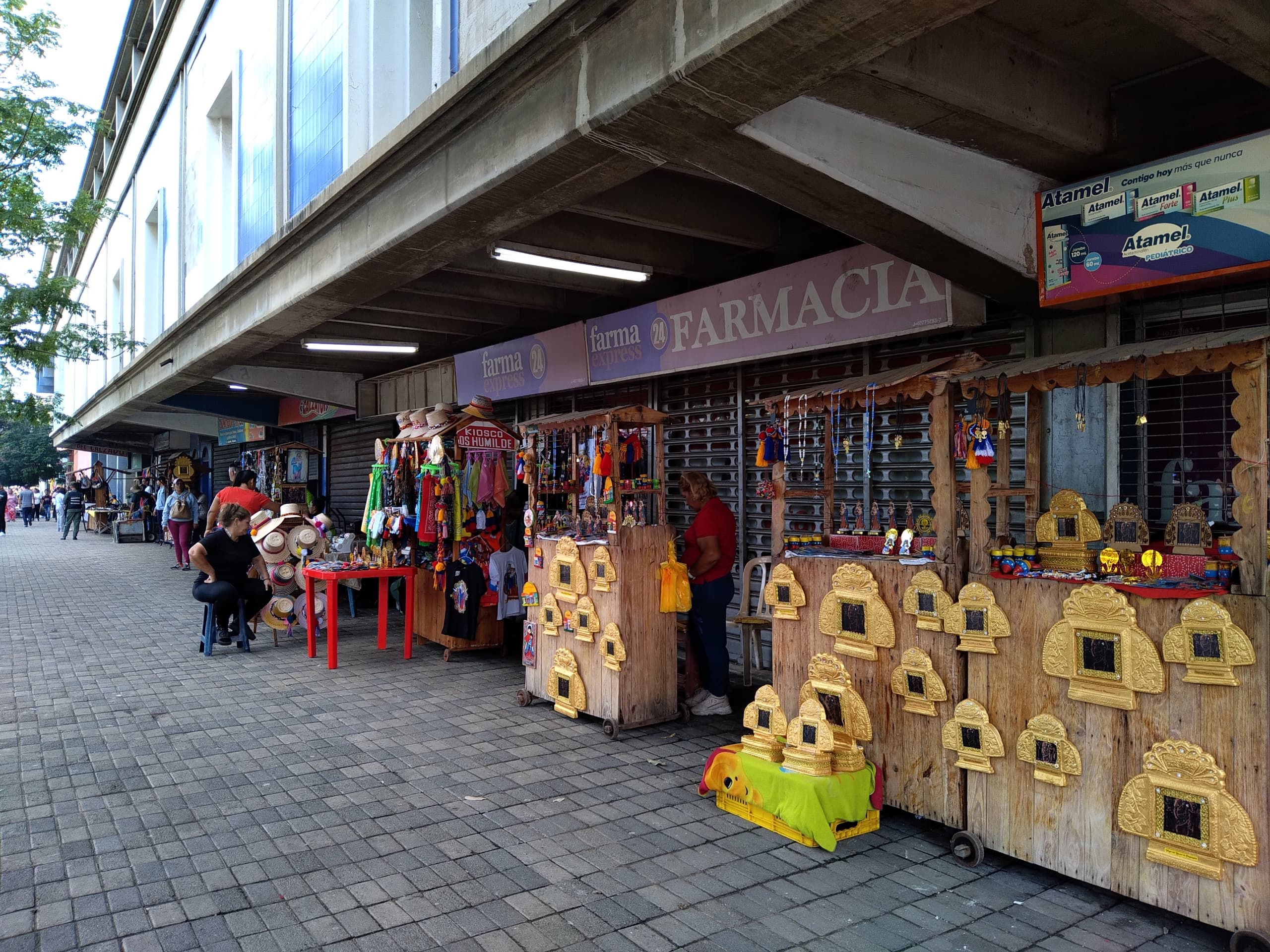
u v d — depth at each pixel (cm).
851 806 348
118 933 278
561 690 529
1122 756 287
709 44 288
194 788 411
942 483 345
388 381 1230
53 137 1145
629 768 441
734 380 685
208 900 301
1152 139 395
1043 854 309
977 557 331
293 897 304
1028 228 414
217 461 2189
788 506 643
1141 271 369
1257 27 269
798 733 359
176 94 1471
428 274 661
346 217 598
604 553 495
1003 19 337
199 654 728
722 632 538
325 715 537
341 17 748
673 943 274
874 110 353
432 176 488
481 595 694
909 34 271
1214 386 406
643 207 526
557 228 583
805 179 356
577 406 869
